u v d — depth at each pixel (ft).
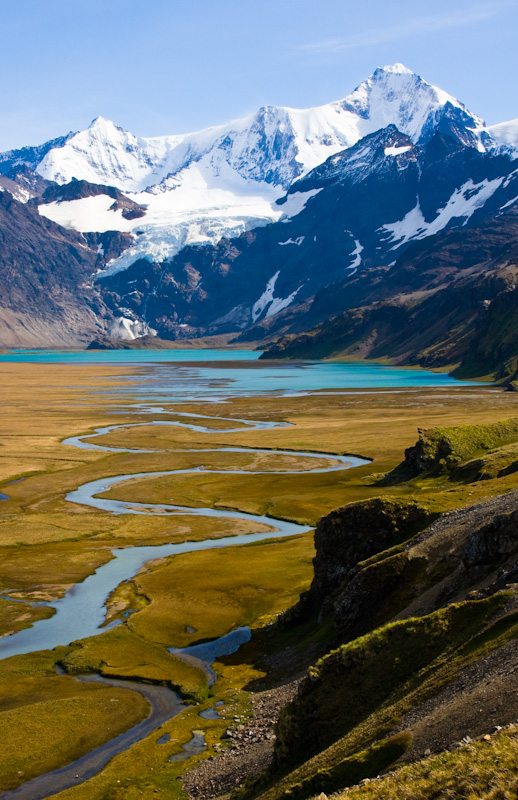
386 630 133.69
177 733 151.94
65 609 235.61
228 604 235.81
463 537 175.01
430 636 127.65
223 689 175.22
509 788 71.61
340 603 183.01
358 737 108.99
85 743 150.92
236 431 637.71
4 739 152.46
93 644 204.23
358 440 567.59
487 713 90.79
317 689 130.11
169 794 126.21
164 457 517.96
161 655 198.18
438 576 168.76
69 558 291.38
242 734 148.25
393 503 213.25
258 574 264.11
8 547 309.63
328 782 97.40
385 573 179.22
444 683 109.50
